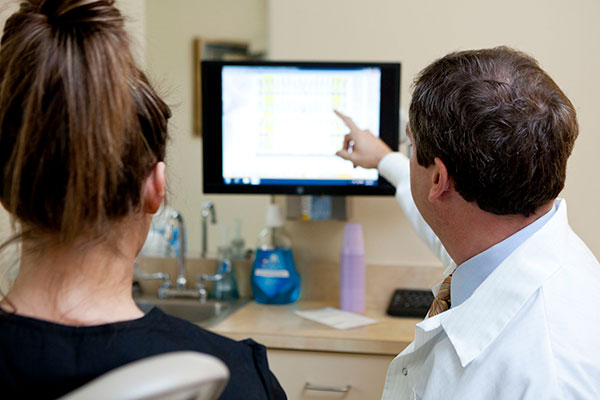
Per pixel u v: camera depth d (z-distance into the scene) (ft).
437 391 2.76
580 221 6.12
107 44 1.70
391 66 5.85
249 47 6.84
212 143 6.03
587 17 6.05
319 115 5.96
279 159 6.03
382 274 6.48
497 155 2.69
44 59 1.65
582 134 6.09
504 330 2.63
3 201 1.73
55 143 1.64
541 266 2.72
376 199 6.57
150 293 7.21
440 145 2.86
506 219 2.86
